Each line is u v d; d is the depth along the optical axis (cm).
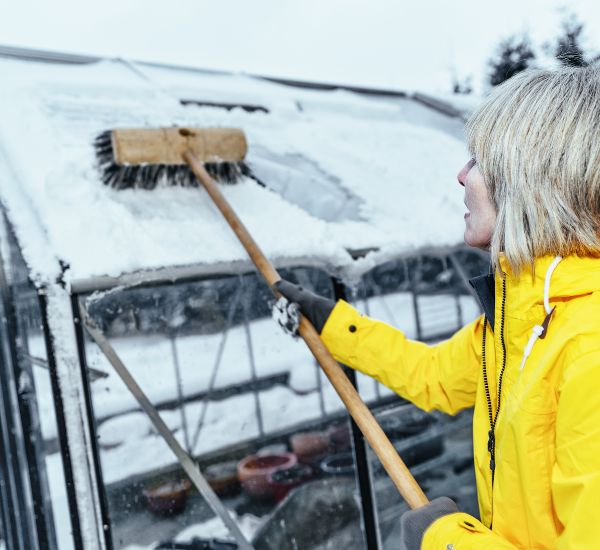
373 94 492
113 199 217
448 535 85
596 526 66
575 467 70
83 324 174
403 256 264
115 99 310
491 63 1598
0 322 244
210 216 231
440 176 376
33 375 209
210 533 214
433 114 487
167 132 225
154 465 200
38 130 248
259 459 236
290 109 387
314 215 269
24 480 242
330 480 246
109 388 184
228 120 339
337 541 241
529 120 82
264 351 234
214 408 223
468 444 291
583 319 76
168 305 206
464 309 310
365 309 247
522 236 83
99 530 168
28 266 176
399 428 262
